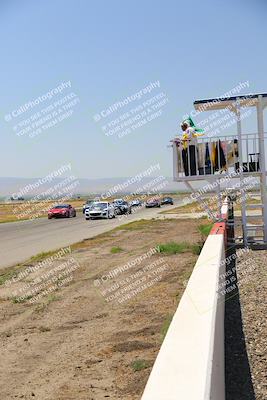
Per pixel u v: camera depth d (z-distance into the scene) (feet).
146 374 19.02
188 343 10.71
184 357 9.83
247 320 23.47
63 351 22.71
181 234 79.10
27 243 77.92
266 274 34.24
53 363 21.11
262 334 21.17
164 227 97.45
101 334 25.11
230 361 18.20
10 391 18.12
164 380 8.70
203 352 10.11
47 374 19.79
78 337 24.88
